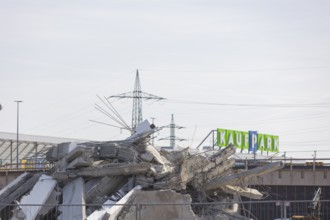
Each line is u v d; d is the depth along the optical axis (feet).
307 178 164.86
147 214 106.52
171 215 107.24
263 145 314.14
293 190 167.12
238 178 124.57
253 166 161.68
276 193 161.89
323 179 164.35
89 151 125.90
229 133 289.33
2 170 179.42
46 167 167.84
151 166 118.93
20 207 110.11
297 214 140.46
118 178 122.21
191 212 107.55
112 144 127.95
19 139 286.66
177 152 129.39
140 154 125.18
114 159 127.54
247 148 301.63
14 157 288.71
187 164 120.47
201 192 124.57
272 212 130.31
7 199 128.06
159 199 108.06
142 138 128.06
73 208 113.19
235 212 125.18
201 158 126.00
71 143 132.87
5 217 124.26
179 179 118.11
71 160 128.26
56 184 122.11
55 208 115.65
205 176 125.80
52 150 135.95
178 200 107.86
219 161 127.85
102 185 120.06
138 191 109.19
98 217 102.63
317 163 171.73
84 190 120.26
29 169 170.19
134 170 118.32
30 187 132.36
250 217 132.46
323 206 143.95
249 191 131.03
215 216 117.19
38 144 297.33
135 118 245.24
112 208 104.12
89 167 122.93
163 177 119.85
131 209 105.19
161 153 132.36
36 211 110.11
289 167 170.09
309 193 166.50
